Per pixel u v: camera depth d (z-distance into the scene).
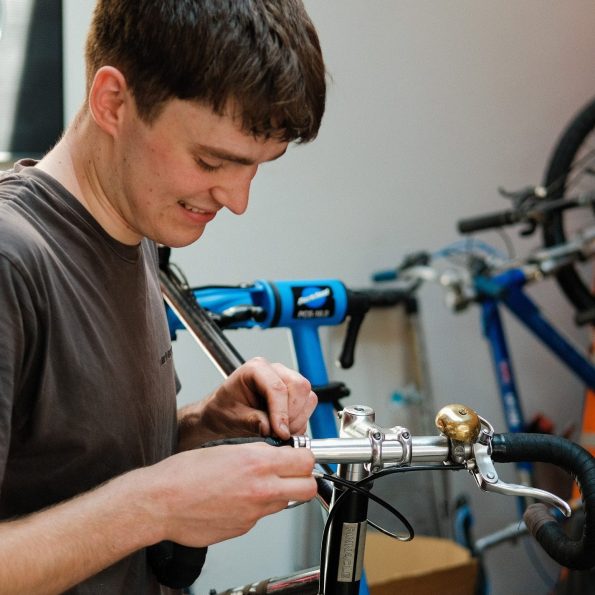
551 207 2.51
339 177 2.61
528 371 3.01
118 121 0.92
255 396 1.13
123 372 1.00
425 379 2.71
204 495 0.85
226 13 0.85
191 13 0.85
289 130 0.90
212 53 0.85
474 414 0.95
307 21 0.92
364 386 2.70
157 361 1.08
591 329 3.03
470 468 0.95
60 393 0.92
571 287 2.69
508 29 2.81
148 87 0.88
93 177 0.97
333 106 2.57
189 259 2.43
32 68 2.18
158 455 1.08
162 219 0.95
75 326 0.93
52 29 2.19
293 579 1.13
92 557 0.83
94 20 0.93
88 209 0.98
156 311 1.12
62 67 2.21
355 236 2.66
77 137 0.98
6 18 2.15
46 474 0.94
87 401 0.94
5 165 2.20
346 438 0.94
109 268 0.99
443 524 2.67
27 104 2.19
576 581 2.19
